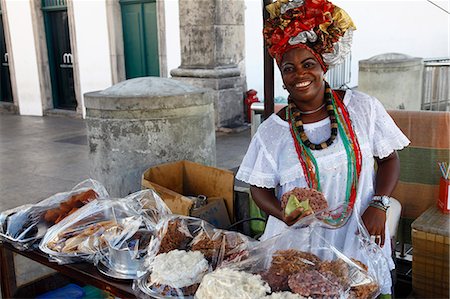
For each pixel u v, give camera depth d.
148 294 1.56
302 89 1.51
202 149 3.20
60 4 9.73
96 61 9.12
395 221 2.07
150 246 1.81
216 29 6.95
